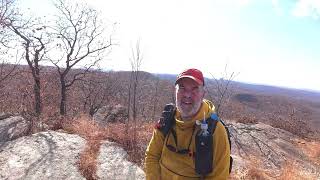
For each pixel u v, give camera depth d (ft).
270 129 18.30
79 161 8.65
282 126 20.30
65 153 9.02
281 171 12.41
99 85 30.42
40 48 23.32
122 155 9.46
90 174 8.13
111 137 10.55
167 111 4.05
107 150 9.64
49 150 9.14
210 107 3.96
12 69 22.18
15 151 9.02
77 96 29.53
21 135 10.43
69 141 9.90
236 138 15.78
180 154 3.90
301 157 15.53
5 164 8.24
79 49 25.68
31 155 8.80
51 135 10.26
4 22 21.21
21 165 8.24
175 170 3.94
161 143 4.14
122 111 19.51
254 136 16.46
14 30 22.30
